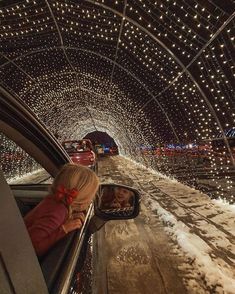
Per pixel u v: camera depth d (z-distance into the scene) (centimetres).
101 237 493
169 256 410
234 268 361
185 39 671
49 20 873
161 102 1180
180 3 581
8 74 1326
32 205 240
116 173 1634
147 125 1577
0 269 61
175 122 1172
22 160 1836
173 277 347
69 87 1862
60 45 1124
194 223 557
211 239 464
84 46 1115
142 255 417
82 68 1455
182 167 1596
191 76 746
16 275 67
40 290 79
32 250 79
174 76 890
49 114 2309
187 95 881
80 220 160
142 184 1134
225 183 1056
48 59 1291
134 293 311
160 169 1534
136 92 1363
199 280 338
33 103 1838
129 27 802
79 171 167
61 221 148
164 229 537
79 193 159
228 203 705
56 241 143
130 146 2600
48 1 750
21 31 910
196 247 430
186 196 838
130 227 557
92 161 1547
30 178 1681
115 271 363
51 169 224
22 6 763
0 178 69
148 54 910
